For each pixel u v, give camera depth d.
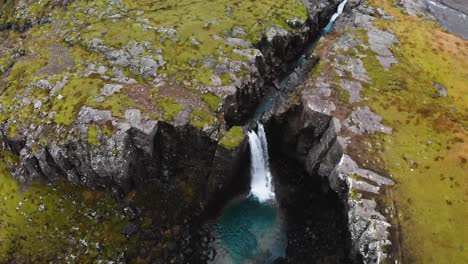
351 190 52.66
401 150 56.94
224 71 68.94
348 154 56.03
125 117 59.75
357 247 50.34
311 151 64.06
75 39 76.75
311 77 67.62
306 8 87.00
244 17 82.56
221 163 59.47
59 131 60.12
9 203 61.22
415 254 47.34
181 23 79.69
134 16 82.31
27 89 67.25
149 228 58.53
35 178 63.12
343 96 63.94
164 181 62.34
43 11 86.69
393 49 75.50
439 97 66.12
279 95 71.38
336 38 77.88
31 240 57.72
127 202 60.41
